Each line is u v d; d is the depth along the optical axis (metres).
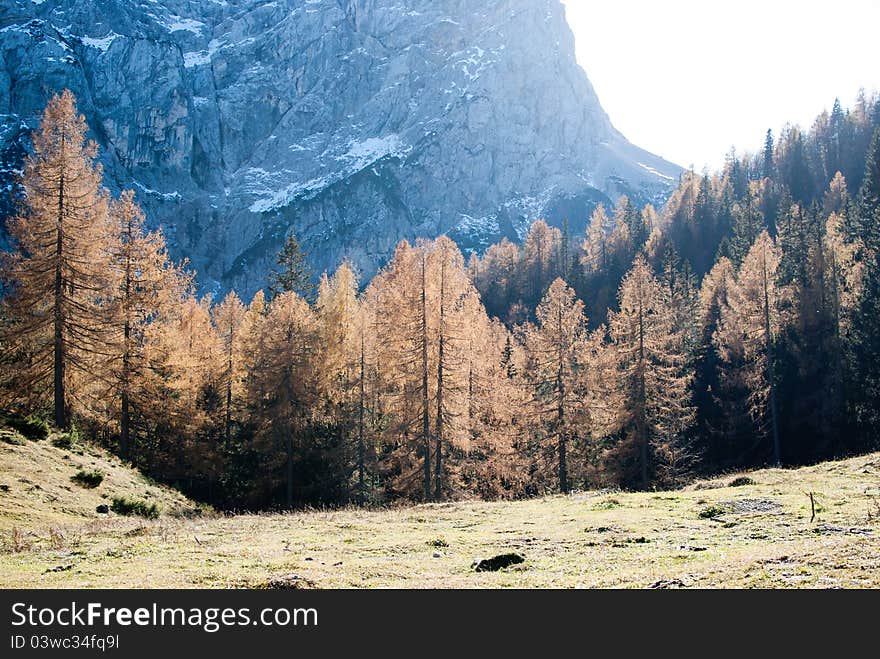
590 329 88.88
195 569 13.66
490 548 16.41
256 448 43.91
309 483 45.50
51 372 35.00
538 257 111.50
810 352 51.88
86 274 35.75
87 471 26.72
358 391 49.12
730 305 55.28
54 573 13.54
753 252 50.16
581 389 48.31
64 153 35.69
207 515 32.56
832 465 27.28
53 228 35.16
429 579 12.74
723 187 122.94
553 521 20.91
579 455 46.56
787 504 19.28
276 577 12.59
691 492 25.45
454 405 41.06
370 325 47.88
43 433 30.05
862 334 49.19
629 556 14.23
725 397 54.56
